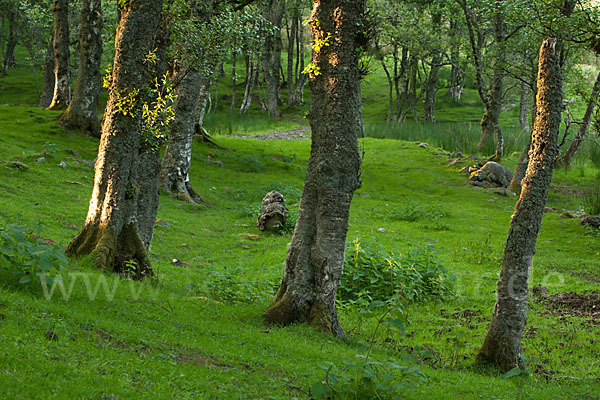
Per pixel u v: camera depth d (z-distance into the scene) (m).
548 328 8.98
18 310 4.93
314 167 7.45
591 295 10.73
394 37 25.70
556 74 6.91
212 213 17.77
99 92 22.22
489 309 10.05
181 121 18.48
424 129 36.88
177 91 18.42
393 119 46.16
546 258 14.32
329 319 7.29
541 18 7.58
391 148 30.97
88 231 8.63
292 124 43.66
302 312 7.36
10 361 3.82
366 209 20.27
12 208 11.84
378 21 7.50
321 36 7.34
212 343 5.61
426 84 44.47
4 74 55.34
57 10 24.70
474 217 19.55
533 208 6.84
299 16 49.62
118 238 8.73
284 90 59.38
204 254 12.66
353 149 7.39
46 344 4.29
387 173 26.38
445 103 55.16
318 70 7.38
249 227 16.33
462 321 9.30
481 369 6.83
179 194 18.45
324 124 7.37
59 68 24.86
